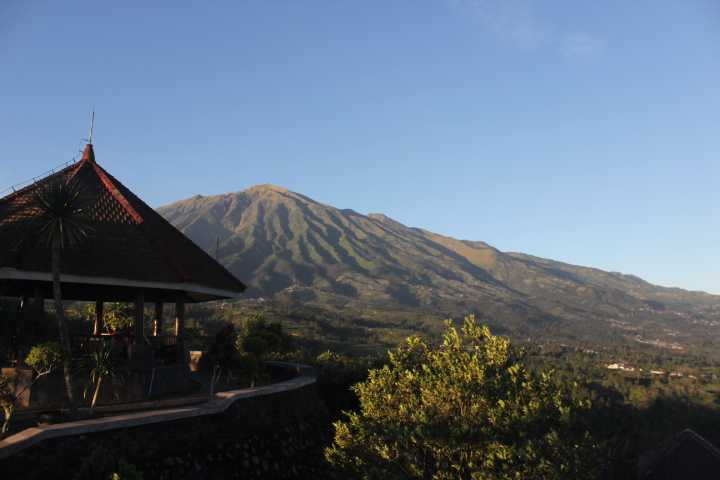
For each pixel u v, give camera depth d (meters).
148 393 21.62
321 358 41.94
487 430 17.97
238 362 25.31
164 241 25.39
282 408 23.06
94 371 18.86
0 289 22.84
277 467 20.53
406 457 18.44
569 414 19.25
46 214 18.22
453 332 22.02
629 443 32.53
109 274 21.20
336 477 23.56
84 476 12.73
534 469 17.14
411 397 20.52
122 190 27.75
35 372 19.14
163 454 16.16
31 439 13.30
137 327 22.86
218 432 18.34
